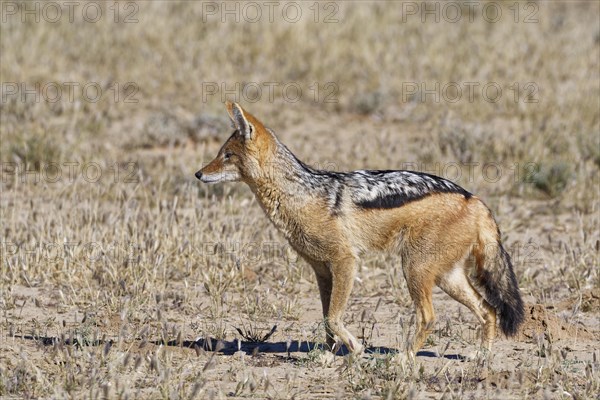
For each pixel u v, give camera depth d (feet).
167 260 73.56
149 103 132.98
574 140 113.91
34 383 48.44
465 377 50.55
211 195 95.45
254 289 70.74
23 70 138.92
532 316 62.23
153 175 102.37
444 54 153.69
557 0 203.21
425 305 54.29
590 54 156.25
